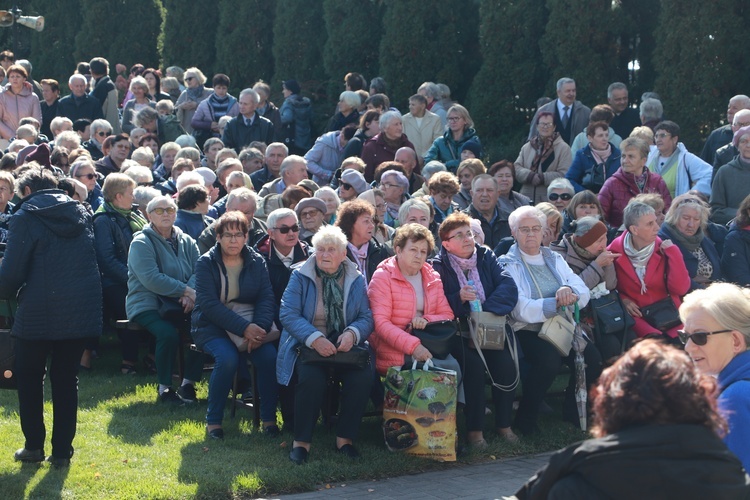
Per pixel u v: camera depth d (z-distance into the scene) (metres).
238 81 20.64
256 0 20.33
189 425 6.89
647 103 11.31
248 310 6.96
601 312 7.27
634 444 2.65
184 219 8.48
